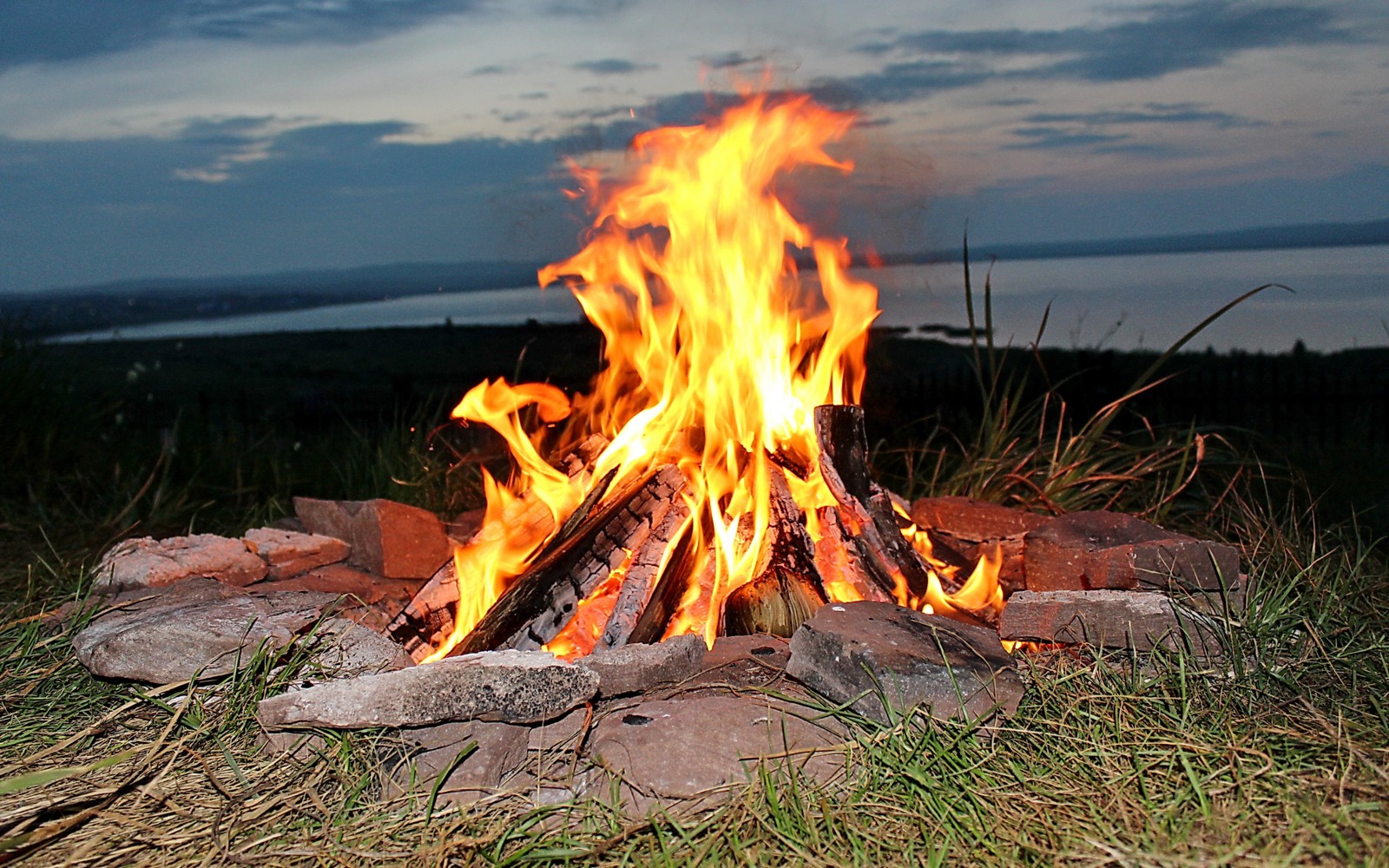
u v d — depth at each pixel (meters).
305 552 4.19
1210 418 9.57
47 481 6.00
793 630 3.44
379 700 2.53
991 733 2.64
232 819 2.40
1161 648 3.09
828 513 3.76
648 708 2.71
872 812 2.34
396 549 4.25
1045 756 2.56
